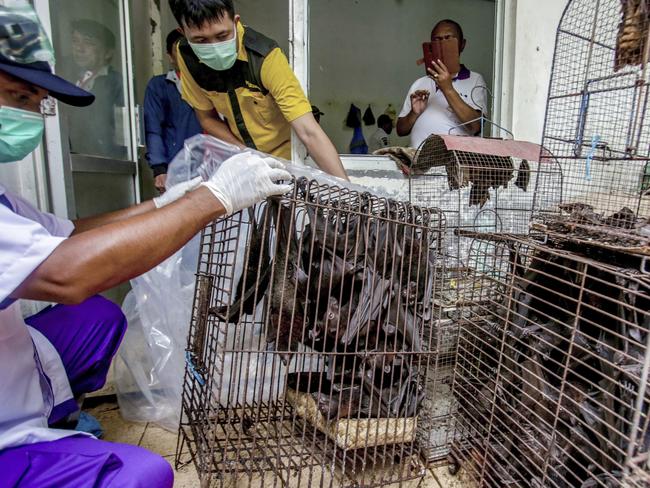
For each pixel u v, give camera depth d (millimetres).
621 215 1029
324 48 3230
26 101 760
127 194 2150
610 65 1288
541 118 2047
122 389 1340
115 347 1192
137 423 1315
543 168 1528
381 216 963
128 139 2178
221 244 1055
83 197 1686
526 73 1982
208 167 1283
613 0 1225
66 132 1467
